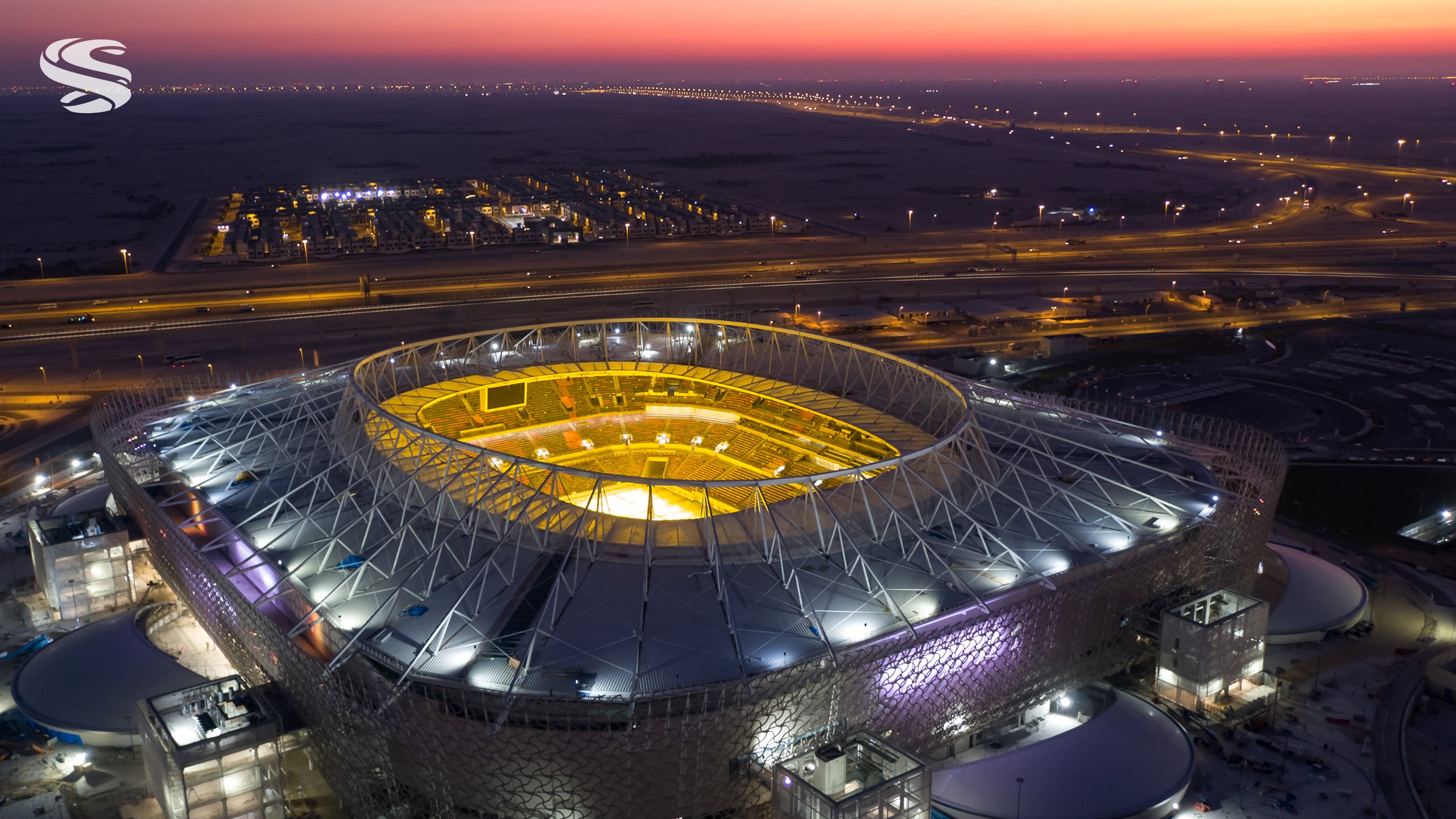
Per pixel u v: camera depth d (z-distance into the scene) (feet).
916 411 412.16
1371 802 266.57
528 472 377.71
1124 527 310.24
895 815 226.58
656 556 279.28
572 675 232.94
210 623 321.93
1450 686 317.42
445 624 242.99
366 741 246.88
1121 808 245.24
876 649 249.75
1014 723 297.12
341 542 295.69
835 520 280.72
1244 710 297.74
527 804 233.96
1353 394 643.04
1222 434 550.77
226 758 246.68
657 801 236.02
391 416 319.68
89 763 281.13
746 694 233.14
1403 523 451.53
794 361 477.36
